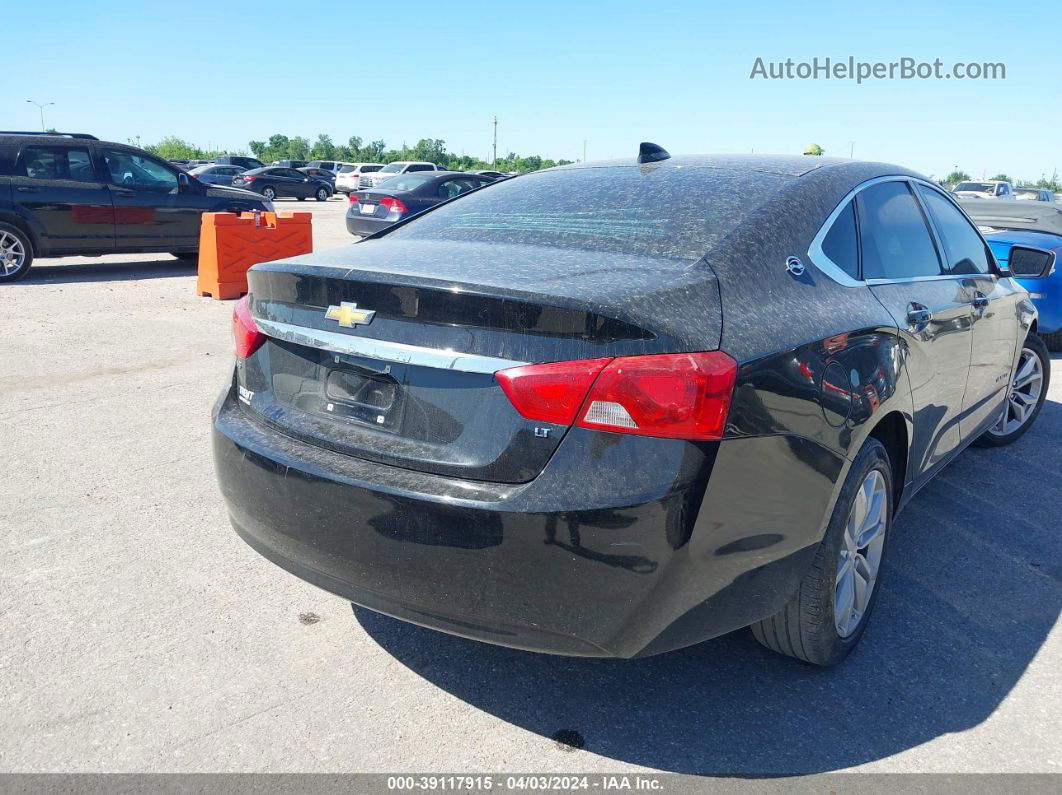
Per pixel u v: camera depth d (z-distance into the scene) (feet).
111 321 26.68
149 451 15.15
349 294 7.68
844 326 8.46
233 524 8.86
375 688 8.69
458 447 7.08
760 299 7.86
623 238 8.52
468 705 8.46
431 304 7.13
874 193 10.68
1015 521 13.21
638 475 6.62
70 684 8.53
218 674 8.80
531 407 6.72
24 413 17.10
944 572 11.46
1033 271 13.89
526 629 6.97
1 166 34.27
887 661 9.36
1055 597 10.87
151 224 37.81
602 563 6.65
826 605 8.42
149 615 9.84
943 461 12.42
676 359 6.70
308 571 7.97
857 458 8.71
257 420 8.59
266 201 42.14
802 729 8.17
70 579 10.57
